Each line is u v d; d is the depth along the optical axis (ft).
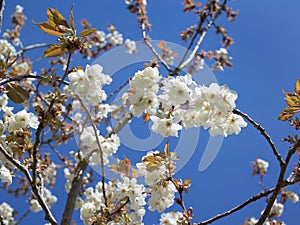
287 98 2.57
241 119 2.27
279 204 4.66
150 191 2.61
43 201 2.44
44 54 2.18
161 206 2.59
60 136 3.79
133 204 2.75
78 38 2.17
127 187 2.71
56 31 2.16
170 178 2.52
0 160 2.60
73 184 3.07
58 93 2.22
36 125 2.66
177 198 2.61
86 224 3.13
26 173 2.43
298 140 2.47
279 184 2.51
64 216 2.90
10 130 2.60
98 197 3.37
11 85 2.57
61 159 5.12
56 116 2.29
